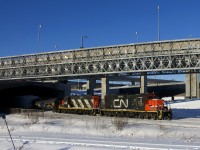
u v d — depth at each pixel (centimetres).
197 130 3681
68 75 7519
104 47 7062
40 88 10456
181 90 13725
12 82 9506
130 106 5866
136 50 6650
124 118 5291
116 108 6075
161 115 5403
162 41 6297
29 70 8469
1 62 9069
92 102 6544
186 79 10444
